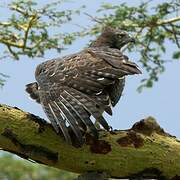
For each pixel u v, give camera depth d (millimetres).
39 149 13258
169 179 13633
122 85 14289
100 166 13352
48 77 13570
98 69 13398
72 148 13211
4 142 13289
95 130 12664
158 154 13406
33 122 13203
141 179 13523
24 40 22734
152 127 13547
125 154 13328
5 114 13180
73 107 12922
